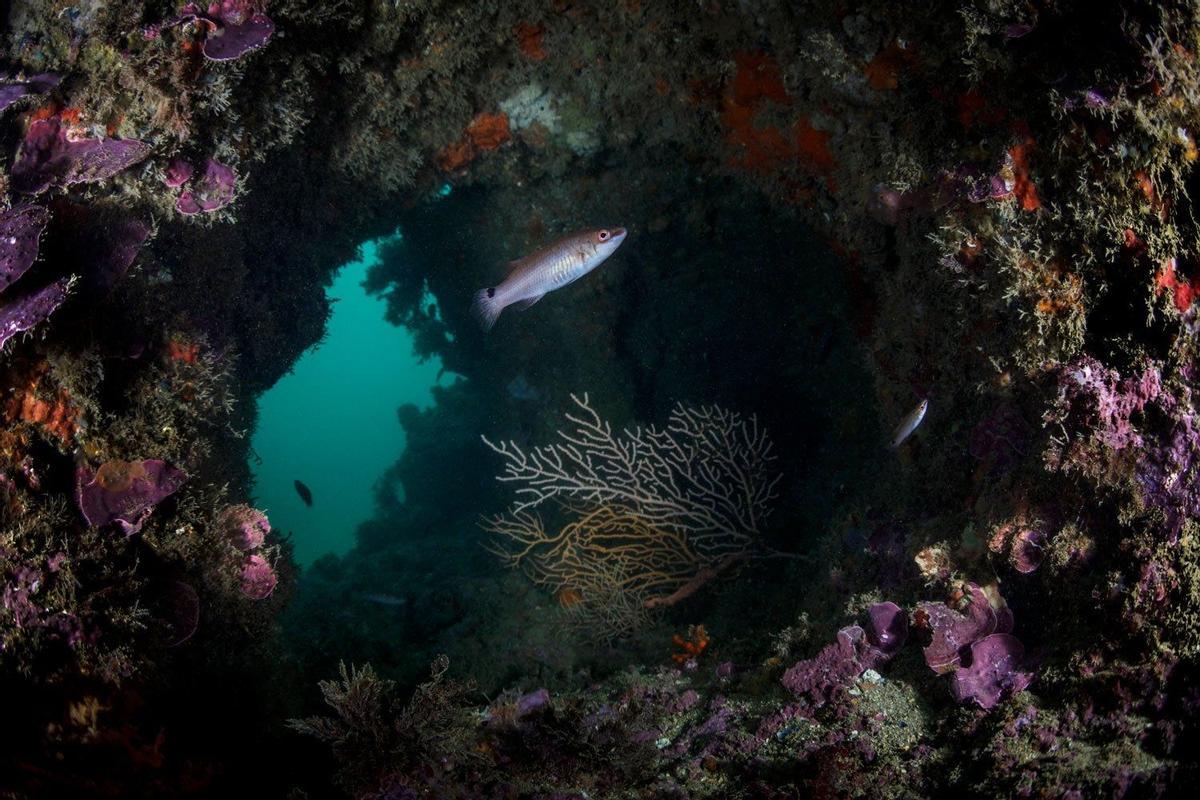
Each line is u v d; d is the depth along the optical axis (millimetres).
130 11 3340
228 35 3502
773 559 6965
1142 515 2936
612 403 8812
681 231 7664
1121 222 3109
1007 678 3125
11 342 2973
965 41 3416
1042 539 3348
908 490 4941
